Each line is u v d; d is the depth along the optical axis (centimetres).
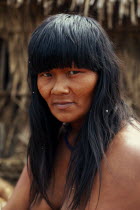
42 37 95
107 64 100
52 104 100
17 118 320
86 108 100
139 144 95
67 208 103
